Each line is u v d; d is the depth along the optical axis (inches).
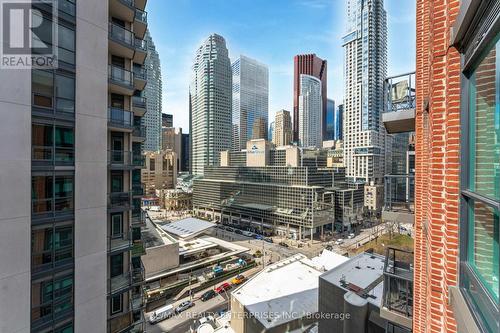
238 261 2598.4
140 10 821.9
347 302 876.0
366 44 5132.9
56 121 482.3
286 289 1444.4
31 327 441.4
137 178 844.6
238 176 4680.1
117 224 696.4
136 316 759.7
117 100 736.3
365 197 4576.8
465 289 163.9
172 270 2188.7
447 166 181.3
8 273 413.1
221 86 7150.6
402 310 393.4
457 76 175.2
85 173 527.8
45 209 465.1
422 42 354.9
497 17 113.3
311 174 3779.5
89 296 530.6
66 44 501.0
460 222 168.7
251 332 1218.0
